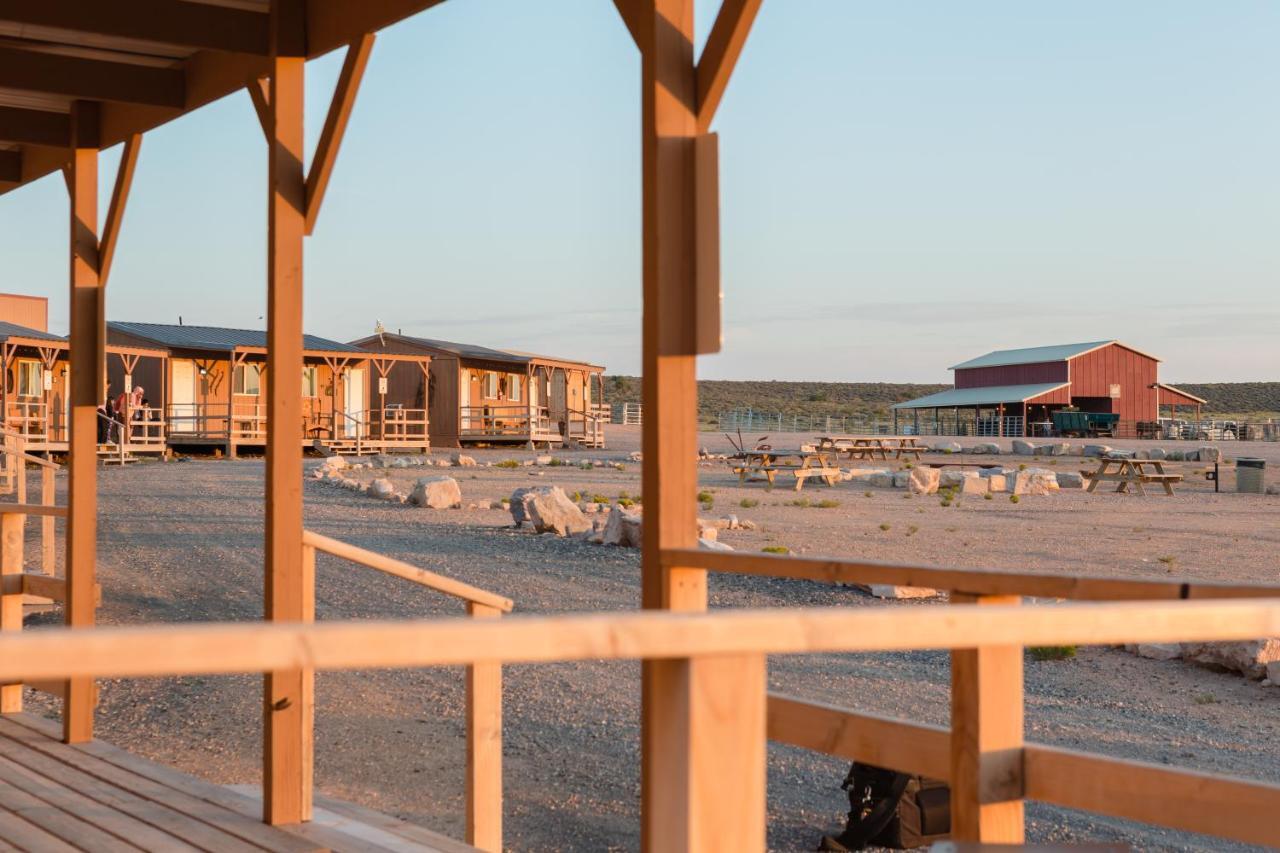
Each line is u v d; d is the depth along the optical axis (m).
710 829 1.65
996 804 2.33
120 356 35.06
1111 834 5.57
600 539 15.50
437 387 43.16
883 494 25.27
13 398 32.09
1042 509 21.92
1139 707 7.93
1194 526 18.86
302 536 4.50
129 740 6.91
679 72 3.14
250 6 4.70
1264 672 8.73
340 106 4.38
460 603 11.30
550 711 7.67
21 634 1.27
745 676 1.67
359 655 1.39
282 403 4.49
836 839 5.30
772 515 19.98
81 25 4.53
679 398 3.11
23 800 4.50
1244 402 140.00
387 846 4.03
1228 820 2.18
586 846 5.24
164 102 5.56
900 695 8.07
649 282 3.12
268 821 4.29
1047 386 71.12
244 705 7.85
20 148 6.95
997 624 1.73
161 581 12.34
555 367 46.19
